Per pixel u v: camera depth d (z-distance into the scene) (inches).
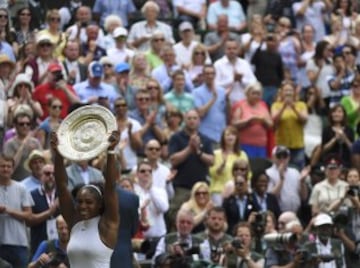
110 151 1251.2
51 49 2031.3
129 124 1923.0
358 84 2135.8
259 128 2053.4
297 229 1692.9
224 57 2161.7
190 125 1919.3
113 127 1253.7
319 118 2143.2
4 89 1866.4
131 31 2256.4
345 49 2212.1
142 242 1579.7
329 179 1889.8
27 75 1951.3
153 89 1998.0
